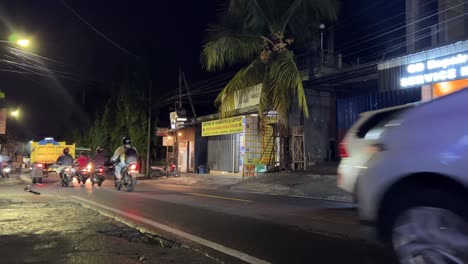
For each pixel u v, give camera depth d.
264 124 20.83
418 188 3.79
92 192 14.96
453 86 14.97
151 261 5.51
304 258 5.64
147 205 11.10
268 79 18.20
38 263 5.36
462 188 3.53
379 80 16.86
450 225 3.56
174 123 28.28
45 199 12.27
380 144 4.18
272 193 15.32
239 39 18.08
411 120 3.98
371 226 4.13
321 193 14.03
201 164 29.39
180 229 7.66
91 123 40.44
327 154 22.75
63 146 23.53
